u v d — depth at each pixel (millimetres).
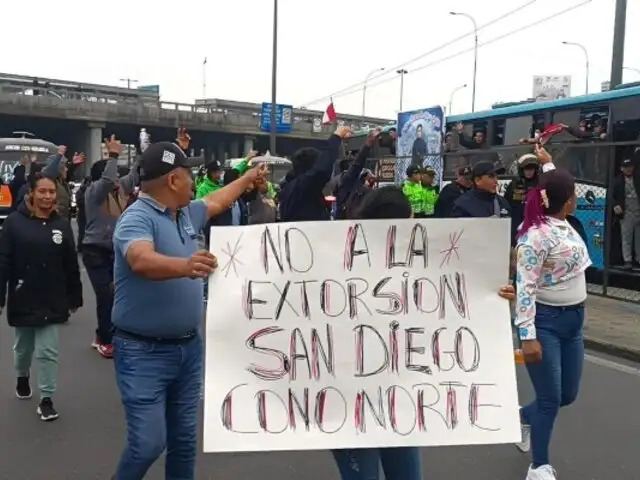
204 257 2799
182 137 5285
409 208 3072
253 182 3680
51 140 54188
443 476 4195
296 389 2904
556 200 3771
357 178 5352
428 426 2904
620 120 11203
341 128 5098
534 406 3992
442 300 3000
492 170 6238
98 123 47094
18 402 5551
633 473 4266
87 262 6875
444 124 15297
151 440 2998
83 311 9445
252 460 4469
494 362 2967
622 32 13492
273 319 2934
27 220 5121
